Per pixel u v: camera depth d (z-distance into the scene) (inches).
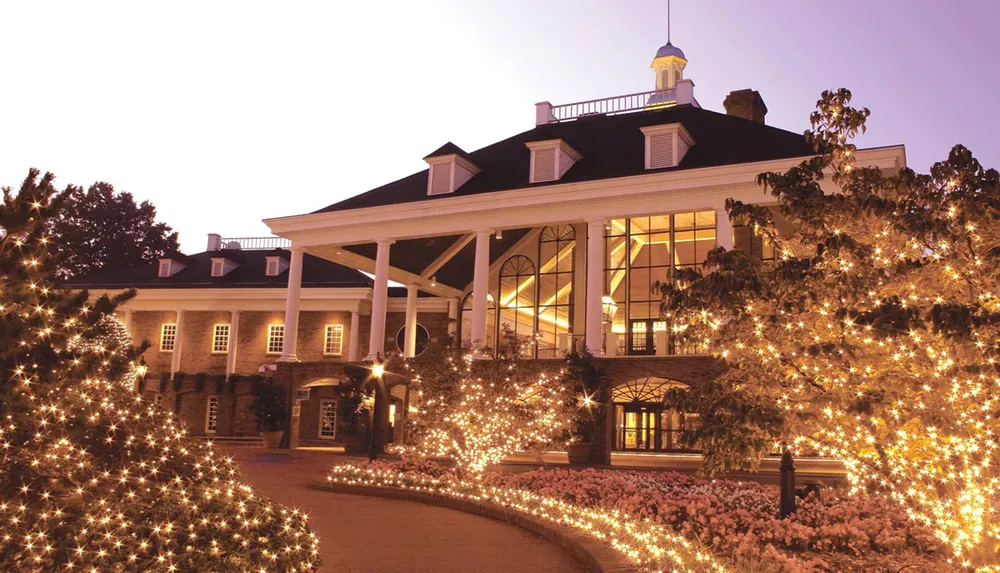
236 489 321.7
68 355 278.1
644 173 1097.4
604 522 447.5
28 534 243.3
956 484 281.9
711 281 306.5
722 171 1024.9
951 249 270.5
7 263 255.1
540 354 1326.3
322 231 1318.9
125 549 247.3
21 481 260.5
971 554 269.9
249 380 1553.9
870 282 272.5
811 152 1015.6
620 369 1035.9
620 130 1291.8
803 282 287.6
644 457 1076.5
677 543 372.5
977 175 273.1
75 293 292.7
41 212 265.7
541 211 1152.8
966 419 255.9
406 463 795.4
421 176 1380.4
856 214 295.7
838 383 286.7
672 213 1077.8
